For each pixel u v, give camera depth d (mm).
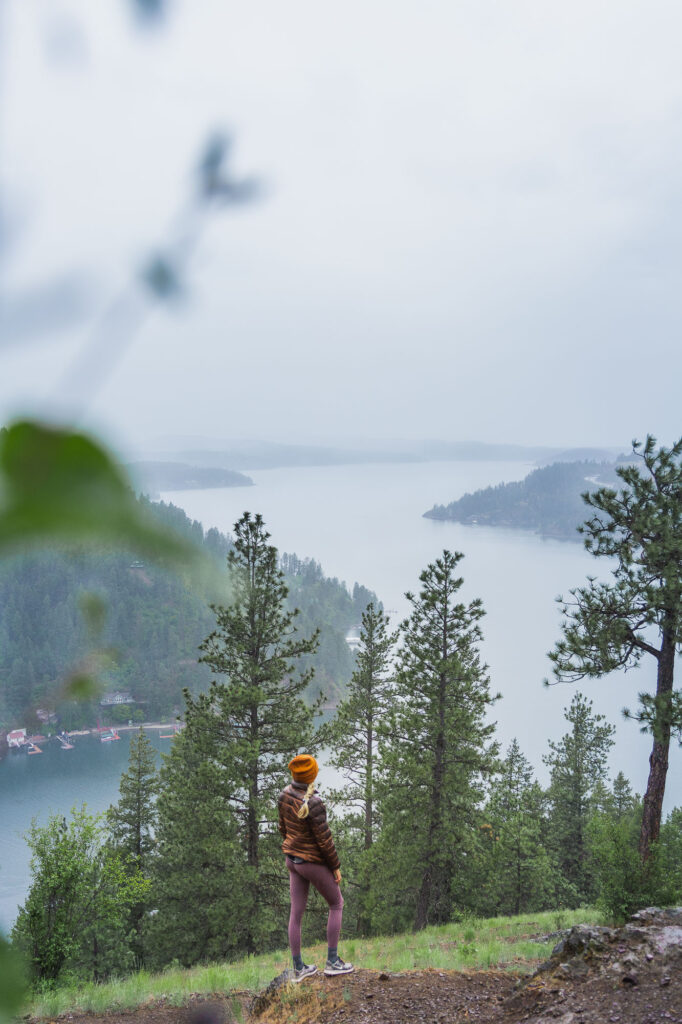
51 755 145250
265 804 23562
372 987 6477
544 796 47875
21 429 323
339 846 29031
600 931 6422
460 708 26625
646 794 18031
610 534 18328
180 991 7820
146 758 39469
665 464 17750
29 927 13406
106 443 335
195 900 24359
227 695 23641
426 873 27078
